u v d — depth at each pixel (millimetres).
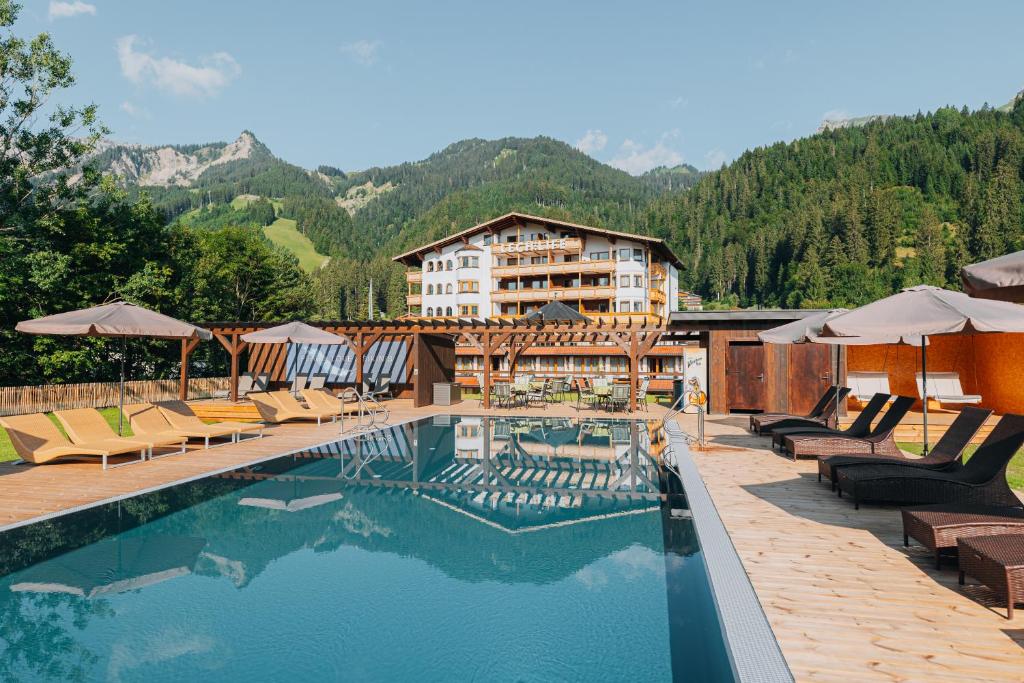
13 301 21328
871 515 6297
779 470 8758
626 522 6824
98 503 7207
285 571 5398
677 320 17422
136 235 26484
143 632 4207
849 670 3201
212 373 32156
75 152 24734
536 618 4457
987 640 3539
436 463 10281
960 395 15297
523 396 22016
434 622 4387
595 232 54688
